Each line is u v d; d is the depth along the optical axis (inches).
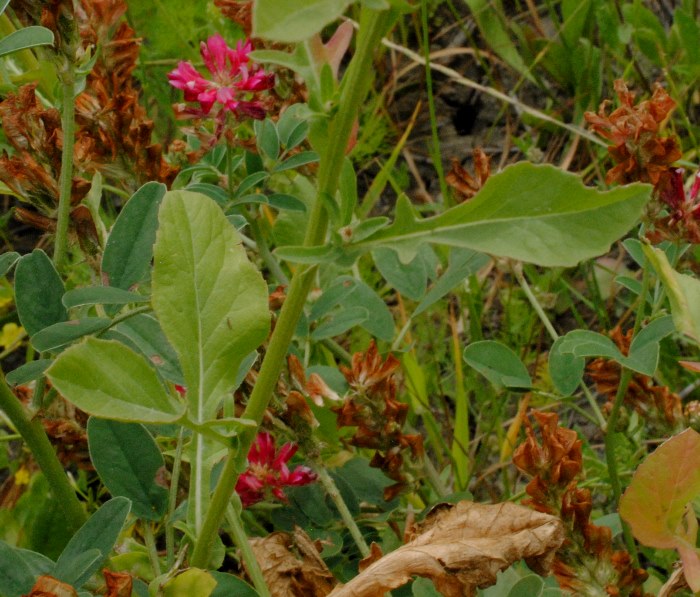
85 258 27.9
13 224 46.9
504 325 40.3
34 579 24.5
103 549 24.6
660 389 29.2
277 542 28.1
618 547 33.3
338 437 31.6
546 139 48.2
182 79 31.6
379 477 31.7
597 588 26.6
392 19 22.2
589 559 26.7
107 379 21.5
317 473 29.0
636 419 34.1
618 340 28.9
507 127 46.7
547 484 26.5
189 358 22.5
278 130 32.0
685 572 25.0
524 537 25.0
